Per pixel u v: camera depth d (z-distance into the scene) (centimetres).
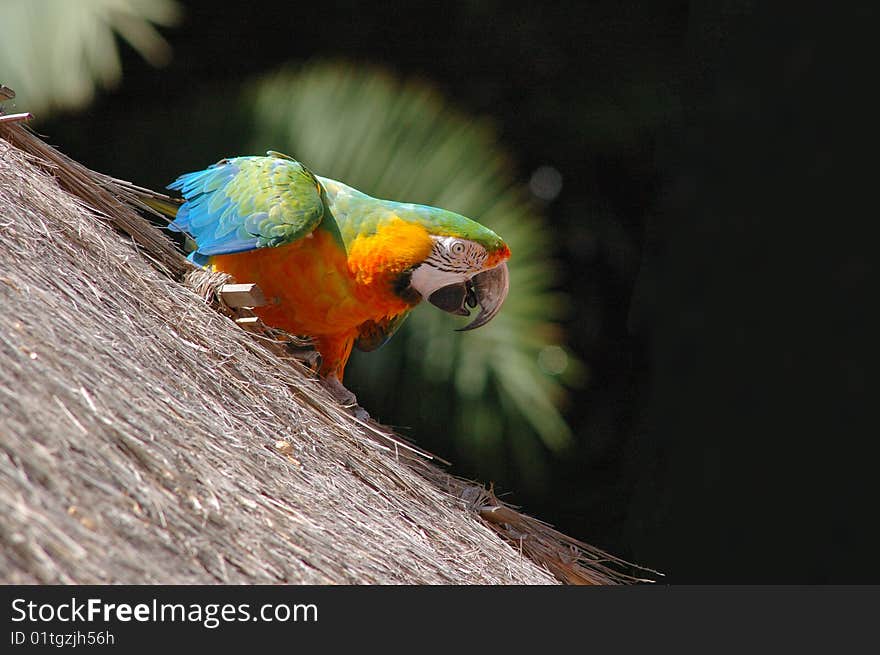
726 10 1452
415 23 1330
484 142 1167
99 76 1051
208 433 505
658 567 1435
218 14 1260
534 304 1148
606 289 1495
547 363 1187
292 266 738
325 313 760
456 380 1130
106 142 1191
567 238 1441
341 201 751
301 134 1128
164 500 421
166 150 1174
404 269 744
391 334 834
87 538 365
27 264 505
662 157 1460
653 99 1431
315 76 1170
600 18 1413
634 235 1477
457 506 709
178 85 1231
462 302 775
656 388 1470
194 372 568
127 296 574
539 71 1393
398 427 1161
